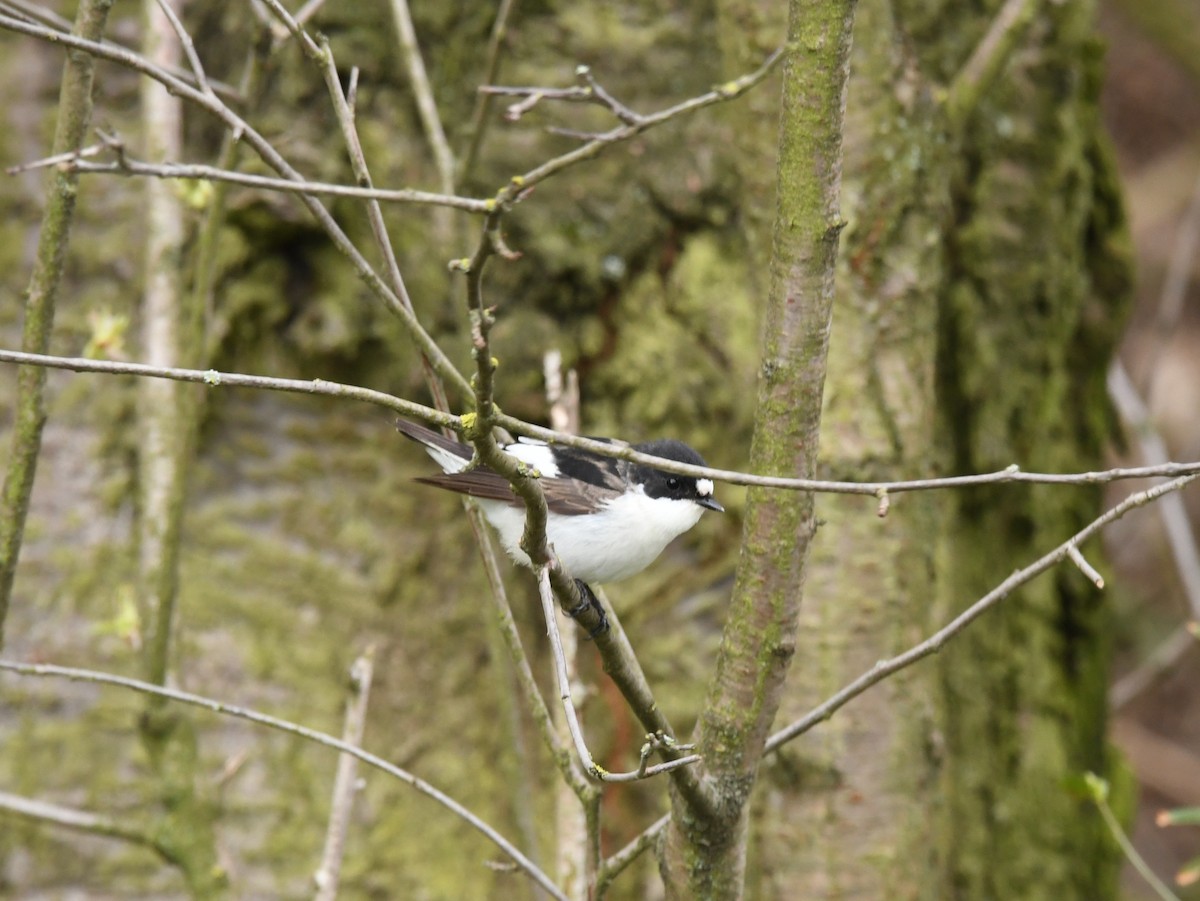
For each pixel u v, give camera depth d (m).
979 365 10.58
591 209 10.49
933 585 9.19
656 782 10.33
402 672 10.30
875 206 8.84
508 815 10.31
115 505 9.84
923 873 8.91
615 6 10.62
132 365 5.15
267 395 10.19
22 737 9.48
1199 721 18.59
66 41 5.62
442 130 10.35
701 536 10.54
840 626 8.80
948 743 10.49
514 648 7.20
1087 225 11.48
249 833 9.62
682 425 10.50
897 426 8.86
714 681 6.28
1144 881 17.19
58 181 6.70
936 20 10.16
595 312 10.60
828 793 8.81
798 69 5.83
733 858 6.39
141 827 8.04
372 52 10.15
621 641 6.16
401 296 7.06
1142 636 18.11
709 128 10.63
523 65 10.49
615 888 10.23
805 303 5.94
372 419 10.41
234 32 10.14
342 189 5.37
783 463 6.04
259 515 10.13
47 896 9.34
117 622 8.10
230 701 9.80
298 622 10.09
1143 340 20.38
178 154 8.91
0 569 6.89
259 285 9.96
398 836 9.98
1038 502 10.94
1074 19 10.73
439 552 10.52
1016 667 10.97
